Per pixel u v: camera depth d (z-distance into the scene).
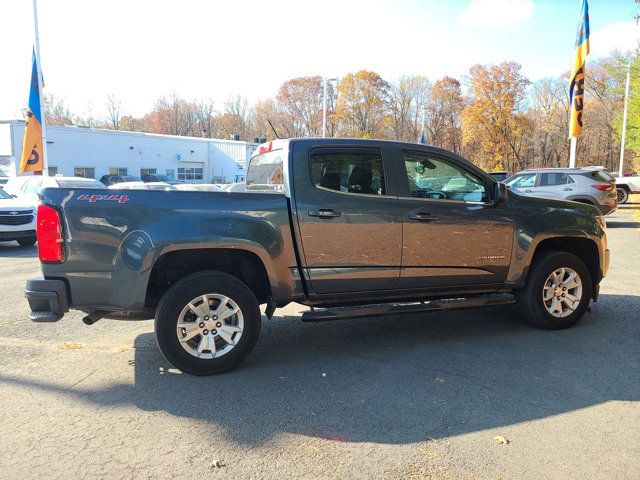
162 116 89.81
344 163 4.70
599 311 6.39
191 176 48.34
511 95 55.50
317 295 4.65
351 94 62.16
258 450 3.16
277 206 4.42
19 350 5.02
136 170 42.78
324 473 2.91
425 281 4.96
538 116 66.50
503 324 5.86
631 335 5.41
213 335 4.34
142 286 4.10
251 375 4.36
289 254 4.49
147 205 4.13
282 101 76.81
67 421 3.54
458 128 70.75
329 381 4.23
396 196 4.81
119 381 4.23
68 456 3.09
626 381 4.20
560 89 66.00
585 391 4.01
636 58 18.72
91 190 4.12
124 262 4.07
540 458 3.06
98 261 4.07
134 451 3.15
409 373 4.39
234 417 3.59
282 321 6.10
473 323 5.91
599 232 5.72
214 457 3.08
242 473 2.91
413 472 2.92
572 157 16.81
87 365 4.60
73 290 4.09
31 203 13.95
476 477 2.87
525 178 16.38
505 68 54.94
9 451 3.14
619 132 29.56
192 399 3.88
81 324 5.96
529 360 4.69
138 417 3.59
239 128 90.25
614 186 15.38
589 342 5.19
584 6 16.09
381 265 4.75
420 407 3.74
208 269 4.60
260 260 4.50
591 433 3.36
